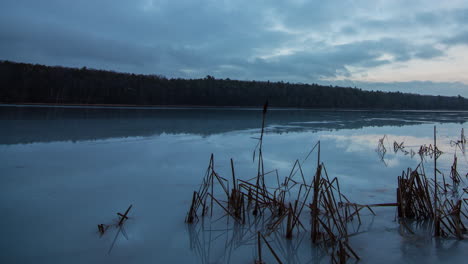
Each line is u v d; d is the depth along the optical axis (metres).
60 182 8.42
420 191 6.08
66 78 57.38
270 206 6.27
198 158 11.95
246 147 14.71
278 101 73.50
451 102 101.38
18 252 4.73
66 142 14.79
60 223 5.79
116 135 17.69
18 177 8.80
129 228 5.61
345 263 4.33
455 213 5.36
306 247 4.93
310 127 25.81
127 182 8.52
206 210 6.41
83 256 4.65
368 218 6.10
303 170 10.28
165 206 6.73
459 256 4.61
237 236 5.32
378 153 13.60
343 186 8.44
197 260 4.57
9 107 39.16
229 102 68.38
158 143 15.34
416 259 4.53
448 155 13.23
